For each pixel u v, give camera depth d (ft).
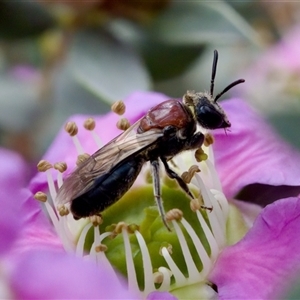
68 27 0.29
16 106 0.30
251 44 0.30
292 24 0.33
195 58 0.30
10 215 0.23
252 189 0.25
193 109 0.25
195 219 0.25
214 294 0.24
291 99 0.29
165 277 0.24
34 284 0.20
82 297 0.20
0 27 0.29
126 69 0.29
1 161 0.23
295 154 0.25
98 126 0.26
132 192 0.25
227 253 0.24
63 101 0.30
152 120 0.25
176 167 0.25
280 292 0.23
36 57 0.32
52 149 0.26
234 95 0.32
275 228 0.24
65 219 0.24
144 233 0.24
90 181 0.24
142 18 0.29
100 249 0.24
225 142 0.26
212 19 0.29
